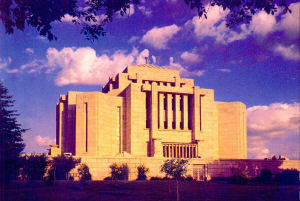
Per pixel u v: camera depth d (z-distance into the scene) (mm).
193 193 46812
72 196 40844
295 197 41750
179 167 50500
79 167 68125
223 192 46531
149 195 43906
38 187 44406
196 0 17469
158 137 96000
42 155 56062
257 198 42062
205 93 102875
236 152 103938
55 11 16266
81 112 91188
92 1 17375
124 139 97625
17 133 42375
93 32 17844
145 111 97875
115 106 98688
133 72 109000
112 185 55375
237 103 106000
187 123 100125
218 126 106812
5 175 38062
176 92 99500
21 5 15055
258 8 17203
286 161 82312
